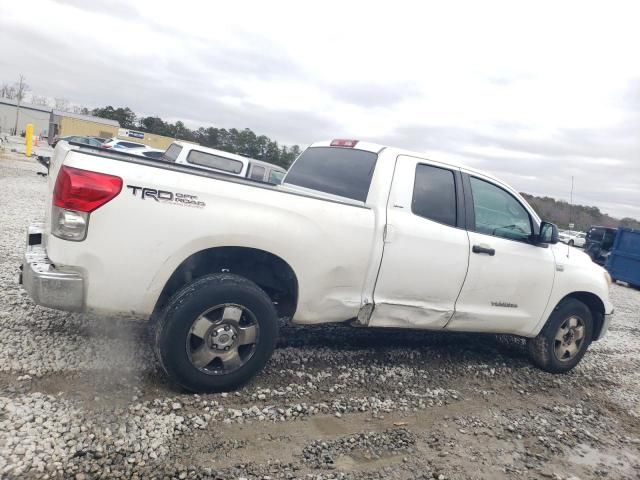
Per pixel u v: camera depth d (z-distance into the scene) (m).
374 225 4.17
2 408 3.09
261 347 3.79
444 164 4.76
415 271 4.36
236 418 3.47
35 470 2.62
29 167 23.47
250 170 12.48
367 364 4.84
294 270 3.87
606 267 17.97
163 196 3.42
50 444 2.84
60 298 3.31
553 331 5.39
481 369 5.25
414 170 4.53
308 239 3.86
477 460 3.45
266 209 3.72
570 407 4.67
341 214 4.02
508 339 6.48
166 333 3.48
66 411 3.19
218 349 3.66
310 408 3.77
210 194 3.56
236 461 3.01
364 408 3.94
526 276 5.05
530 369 5.52
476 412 4.21
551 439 3.93
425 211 4.51
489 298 4.87
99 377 3.69
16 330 4.25
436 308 4.57
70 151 3.38
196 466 2.89
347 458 3.23
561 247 5.57
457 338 6.20
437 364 5.17
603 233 22.67
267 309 3.77
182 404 3.52
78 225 3.26
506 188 5.18
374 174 4.39
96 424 3.11
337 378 4.40
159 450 2.97
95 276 3.34
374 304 4.25
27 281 3.43
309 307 4.03
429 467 3.26
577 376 5.60
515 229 5.17
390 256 4.23
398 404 4.12
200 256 3.74
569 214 23.02
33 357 3.82
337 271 4.03
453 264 4.55
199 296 3.52
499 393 4.72
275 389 3.98
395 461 3.28
